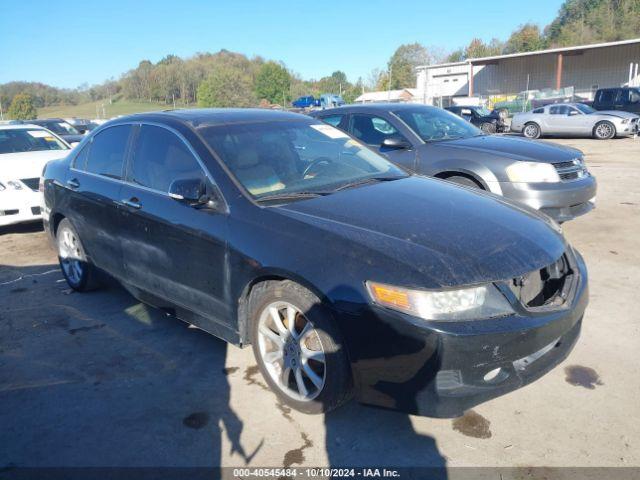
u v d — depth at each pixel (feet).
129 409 10.43
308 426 9.75
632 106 73.51
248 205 10.62
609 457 8.68
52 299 16.21
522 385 8.94
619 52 128.36
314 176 12.14
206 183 11.33
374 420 9.87
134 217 12.82
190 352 12.64
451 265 8.56
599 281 15.98
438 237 9.29
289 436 9.50
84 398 10.85
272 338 10.28
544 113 71.00
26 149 27.35
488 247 9.16
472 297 8.38
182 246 11.59
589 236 20.71
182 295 12.05
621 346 12.09
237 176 11.23
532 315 8.76
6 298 16.42
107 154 14.53
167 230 11.89
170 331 13.79
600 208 25.46
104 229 14.11
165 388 11.13
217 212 10.93
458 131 22.45
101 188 14.10
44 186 17.12
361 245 9.00
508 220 10.36
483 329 8.24
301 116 14.55
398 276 8.43
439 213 10.34
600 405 10.02
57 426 9.98
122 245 13.53
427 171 20.08
